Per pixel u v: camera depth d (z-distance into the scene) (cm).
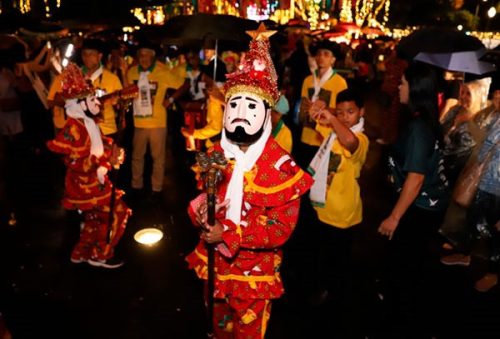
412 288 384
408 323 386
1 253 486
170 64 1058
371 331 376
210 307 260
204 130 490
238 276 270
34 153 873
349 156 350
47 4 1124
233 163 270
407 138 336
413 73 338
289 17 1217
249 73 266
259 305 276
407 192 333
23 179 732
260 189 263
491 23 1764
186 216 600
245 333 279
